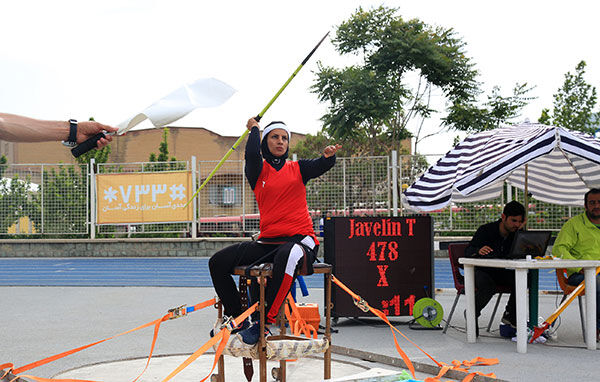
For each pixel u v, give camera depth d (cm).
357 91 2322
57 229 1836
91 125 271
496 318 738
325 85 2355
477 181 564
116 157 3756
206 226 1772
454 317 752
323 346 403
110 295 1037
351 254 702
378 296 696
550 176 764
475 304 614
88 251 1852
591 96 2245
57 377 461
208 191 1772
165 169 1791
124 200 1798
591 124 2228
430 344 571
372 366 502
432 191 655
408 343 575
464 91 2483
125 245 1836
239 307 410
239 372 484
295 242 394
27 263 1689
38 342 607
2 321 752
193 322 739
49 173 1841
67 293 1070
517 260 557
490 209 1516
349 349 547
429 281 697
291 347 388
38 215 1841
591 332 544
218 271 405
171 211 1773
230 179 1761
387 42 2358
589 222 615
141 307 883
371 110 2294
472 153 662
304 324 482
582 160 695
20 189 1847
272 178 405
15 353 552
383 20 2439
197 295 1034
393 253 701
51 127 262
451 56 2486
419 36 2372
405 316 711
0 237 1891
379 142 2830
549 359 500
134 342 605
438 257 1653
